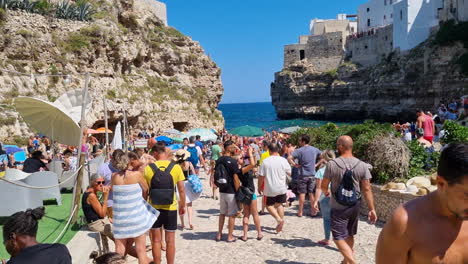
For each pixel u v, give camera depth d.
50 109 9.96
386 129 12.26
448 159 2.24
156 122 33.72
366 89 83.75
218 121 44.19
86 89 9.48
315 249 7.88
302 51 112.19
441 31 62.47
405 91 70.06
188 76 43.69
